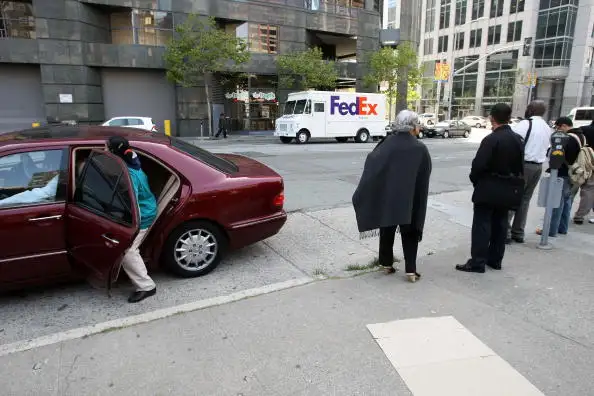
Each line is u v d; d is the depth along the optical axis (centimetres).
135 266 392
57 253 389
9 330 353
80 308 388
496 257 459
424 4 7000
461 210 729
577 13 5519
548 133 522
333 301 389
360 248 544
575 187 573
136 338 330
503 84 5950
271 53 2909
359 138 2433
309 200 790
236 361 301
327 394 268
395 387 274
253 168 514
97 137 418
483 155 420
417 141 405
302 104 2272
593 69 5712
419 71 3338
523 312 368
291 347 317
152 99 2720
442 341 323
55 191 387
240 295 400
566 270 459
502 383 276
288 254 521
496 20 6000
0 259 369
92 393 270
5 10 2384
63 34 2380
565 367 292
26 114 2486
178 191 430
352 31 3231
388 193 400
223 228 454
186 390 272
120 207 361
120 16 2581
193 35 2503
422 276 446
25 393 271
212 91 2802
